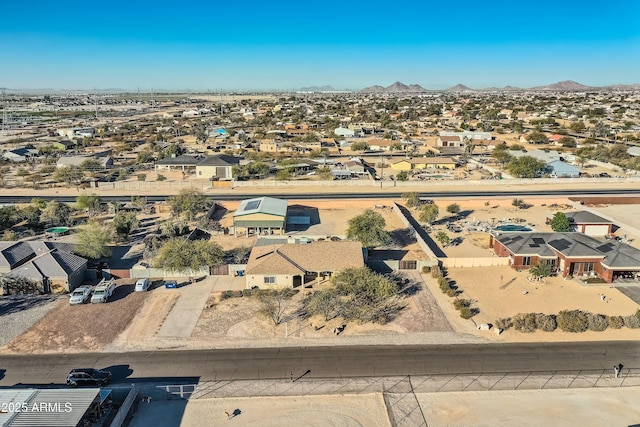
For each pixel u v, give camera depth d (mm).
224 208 92750
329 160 138750
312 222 82812
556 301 52188
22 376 39156
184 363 40844
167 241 66000
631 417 34531
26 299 52656
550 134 188375
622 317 47312
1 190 106562
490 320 48062
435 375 39281
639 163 125688
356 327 46531
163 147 165000
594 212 89188
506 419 34219
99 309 50312
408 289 54844
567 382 38500
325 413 34656
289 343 43844
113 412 34750
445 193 103312
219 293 53844
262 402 35906
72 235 74938
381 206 93062
